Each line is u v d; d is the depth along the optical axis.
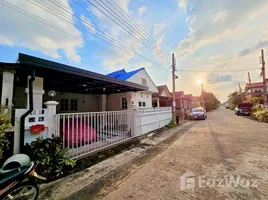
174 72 12.80
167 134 8.08
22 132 3.18
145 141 6.55
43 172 2.97
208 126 10.24
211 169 3.42
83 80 5.73
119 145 5.63
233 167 3.50
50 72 4.29
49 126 3.70
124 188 2.74
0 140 2.64
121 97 9.99
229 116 17.67
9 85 3.37
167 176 3.16
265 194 2.40
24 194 2.34
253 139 6.24
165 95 17.50
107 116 5.62
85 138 4.68
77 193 2.61
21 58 3.13
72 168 3.64
